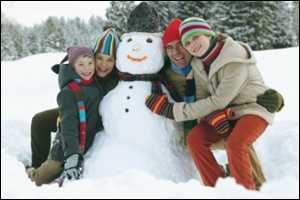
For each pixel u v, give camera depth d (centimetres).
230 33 2550
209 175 350
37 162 445
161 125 379
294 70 1107
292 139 489
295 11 3153
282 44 2684
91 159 375
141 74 388
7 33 3619
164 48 394
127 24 412
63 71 390
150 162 365
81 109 379
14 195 237
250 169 332
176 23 387
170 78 400
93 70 386
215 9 2614
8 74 1265
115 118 379
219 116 349
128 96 381
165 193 229
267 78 1048
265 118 345
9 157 316
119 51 391
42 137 443
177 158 383
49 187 251
